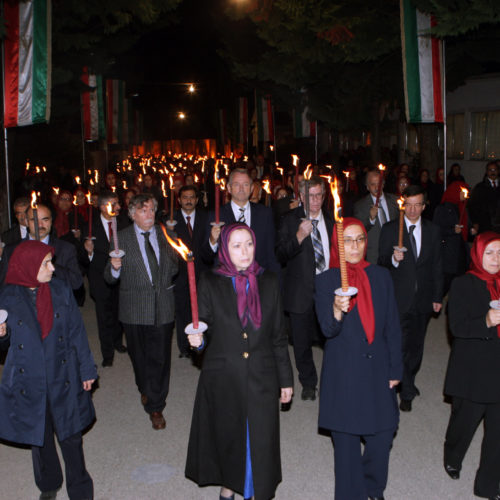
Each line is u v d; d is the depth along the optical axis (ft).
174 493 15.97
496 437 14.65
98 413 21.22
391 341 14.38
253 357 13.48
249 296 13.41
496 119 76.43
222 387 13.47
